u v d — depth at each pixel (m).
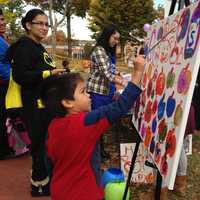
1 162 5.41
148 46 3.18
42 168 4.16
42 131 4.00
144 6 28.39
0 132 5.38
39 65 3.94
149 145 2.61
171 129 2.22
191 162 5.45
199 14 2.11
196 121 4.53
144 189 4.40
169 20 2.66
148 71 2.99
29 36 4.03
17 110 4.27
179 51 2.33
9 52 4.05
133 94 2.33
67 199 2.40
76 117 2.37
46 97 2.53
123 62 11.99
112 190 3.83
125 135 6.53
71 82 2.41
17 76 3.92
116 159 5.64
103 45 5.11
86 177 2.39
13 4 18.70
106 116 2.30
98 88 5.13
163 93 2.51
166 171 2.16
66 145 2.36
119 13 28.53
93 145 2.37
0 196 4.27
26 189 4.46
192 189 4.55
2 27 5.17
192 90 2.06
